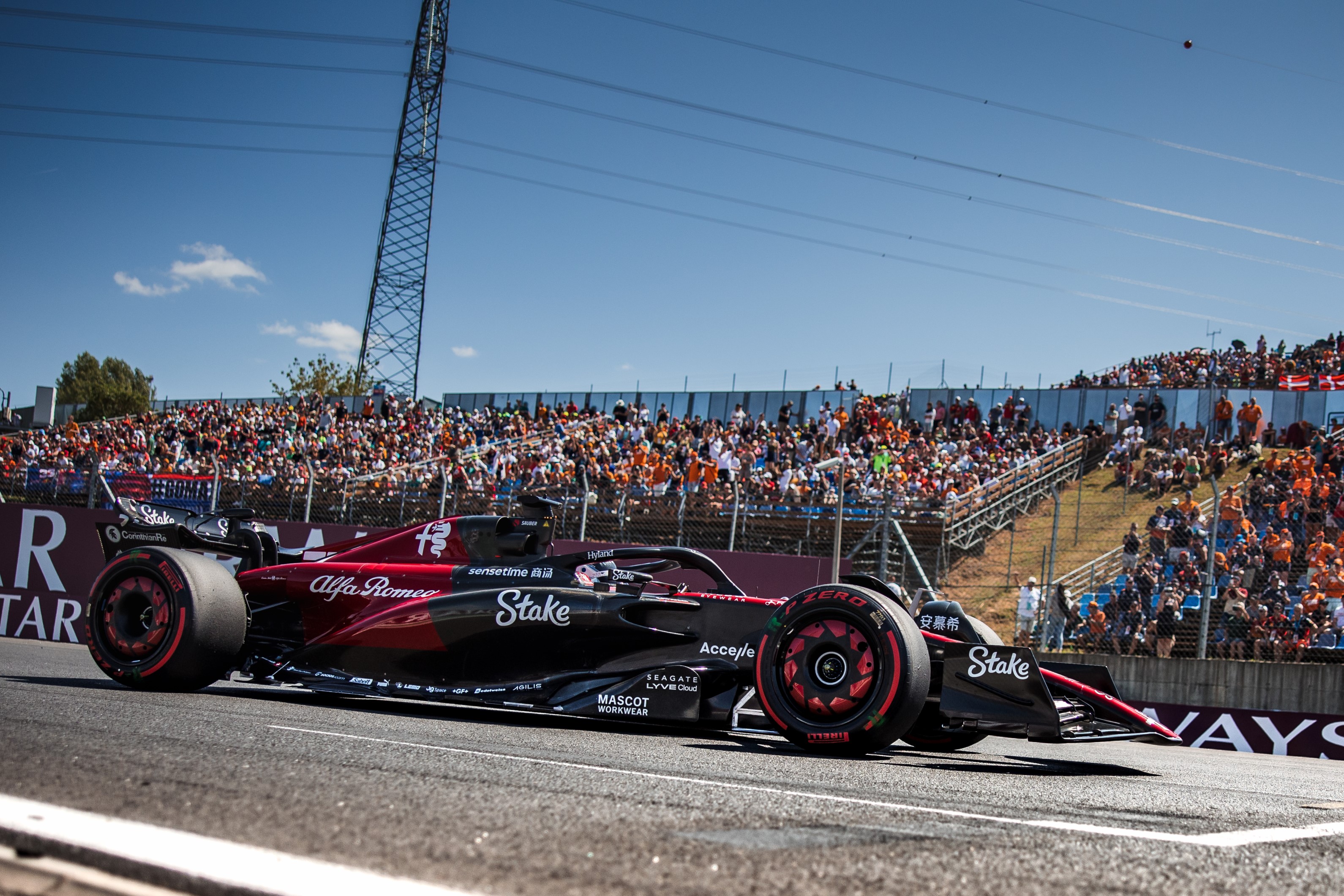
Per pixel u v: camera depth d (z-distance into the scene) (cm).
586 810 227
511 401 2731
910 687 409
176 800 209
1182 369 2283
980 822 246
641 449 1998
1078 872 192
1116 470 1867
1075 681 482
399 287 3731
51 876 153
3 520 1243
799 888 166
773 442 2030
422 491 1391
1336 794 416
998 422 2128
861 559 1448
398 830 193
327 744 326
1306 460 1511
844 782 318
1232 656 1111
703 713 484
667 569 560
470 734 408
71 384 7031
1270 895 186
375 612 560
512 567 552
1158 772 471
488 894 151
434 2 3769
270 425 2642
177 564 534
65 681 558
